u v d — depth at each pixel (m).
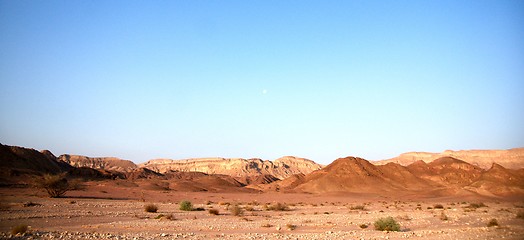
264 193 135.88
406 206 76.94
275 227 32.81
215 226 31.88
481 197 96.69
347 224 36.88
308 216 47.09
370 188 135.38
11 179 108.19
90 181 143.00
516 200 83.00
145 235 24.81
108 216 39.19
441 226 36.00
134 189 122.00
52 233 23.30
